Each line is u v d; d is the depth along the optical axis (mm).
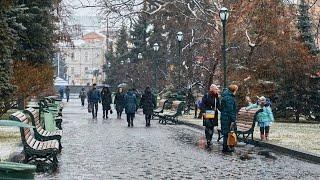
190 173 14586
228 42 40781
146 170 15031
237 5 41406
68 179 13234
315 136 24797
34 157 14781
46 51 37875
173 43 65875
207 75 46406
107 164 16172
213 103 22766
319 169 15719
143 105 35438
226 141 20250
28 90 32469
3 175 7809
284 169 15656
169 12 53156
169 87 59656
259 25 39469
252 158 18281
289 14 40250
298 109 37938
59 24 48406
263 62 38781
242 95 37875
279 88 38250
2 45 24734
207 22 46750
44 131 19234
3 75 24891
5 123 8305
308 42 40688
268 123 22891
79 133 28266
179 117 42094
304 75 37906
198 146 22203
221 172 14867
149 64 75812
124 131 30281
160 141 24234
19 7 29641
